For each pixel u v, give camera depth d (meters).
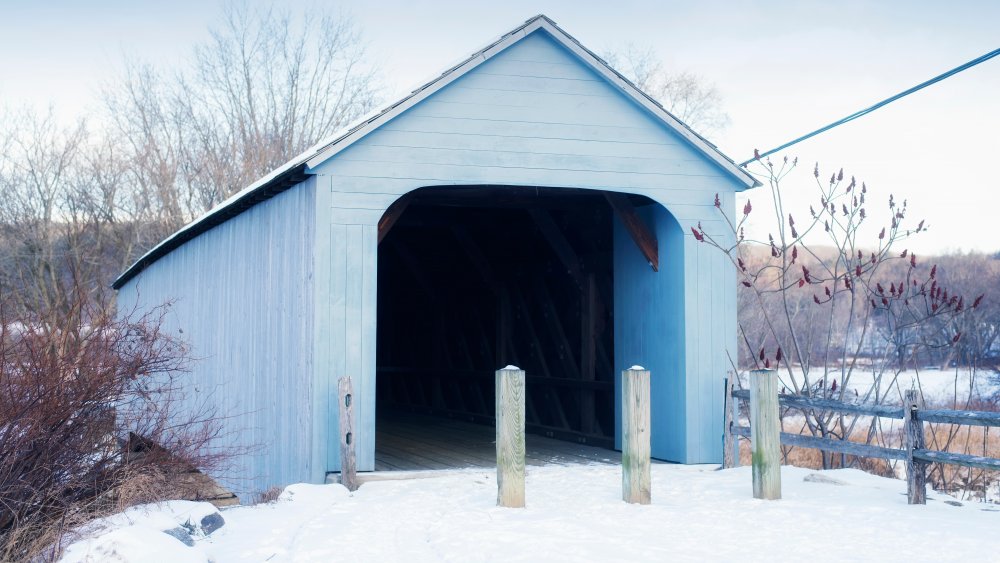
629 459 6.29
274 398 8.55
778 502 6.25
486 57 8.10
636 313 9.40
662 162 8.60
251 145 30.81
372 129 7.75
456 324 13.95
